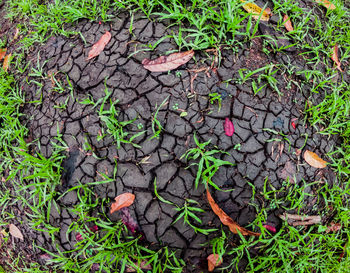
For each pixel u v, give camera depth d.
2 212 0.49
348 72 0.55
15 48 0.60
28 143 0.48
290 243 0.42
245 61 0.47
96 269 0.43
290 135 0.45
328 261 0.45
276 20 0.53
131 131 0.44
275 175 0.43
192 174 0.42
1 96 0.52
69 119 0.47
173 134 0.43
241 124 0.44
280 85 0.47
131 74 0.47
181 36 0.47
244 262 0.42
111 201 0.43
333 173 0.47
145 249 0.41
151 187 0.42
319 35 0.56
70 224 0.44
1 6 0.73
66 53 0.51
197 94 0.45
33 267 0.48
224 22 0.48
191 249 0.42
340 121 0.49
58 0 0.55
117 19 0.51
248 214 0.42
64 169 0.45
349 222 0.46
